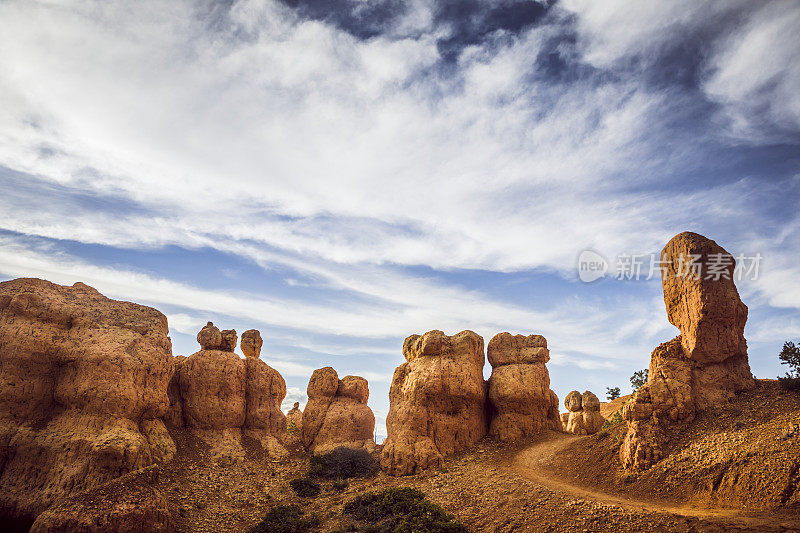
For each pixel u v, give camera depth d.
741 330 35.19
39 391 35.81
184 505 34.00
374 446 50.16
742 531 20.14
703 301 34.19
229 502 36.56
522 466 38.59
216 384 45.84
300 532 32.53
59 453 33.03
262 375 50.09
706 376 33.97
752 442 27.08
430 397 45.53
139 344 39.81
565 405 52.88
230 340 49.62
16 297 37.72
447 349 48.41
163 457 38.19
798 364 33.88
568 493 30.19
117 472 32.56
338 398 53.50
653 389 33.91
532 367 48.53
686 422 32.28
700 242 35.72
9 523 30.89
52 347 36.94
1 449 33.22
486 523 29.25
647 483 29.08
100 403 35.25
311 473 43.75
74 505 27.91
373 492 37.72
